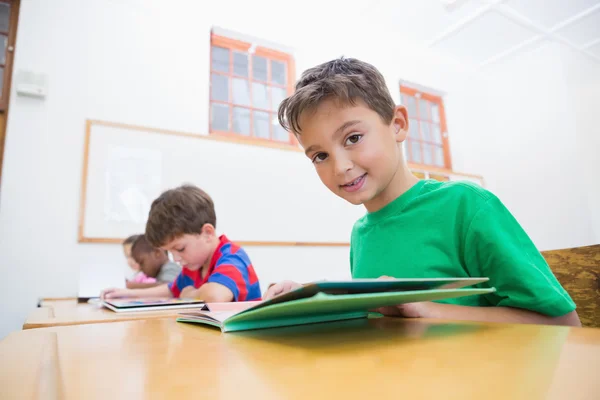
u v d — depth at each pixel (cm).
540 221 353
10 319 185
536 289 55
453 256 68
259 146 266
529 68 373
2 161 205
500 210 64
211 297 100
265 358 26
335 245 279
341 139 60
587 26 319
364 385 18
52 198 203
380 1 290
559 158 347
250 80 294
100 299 118
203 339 35
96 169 215
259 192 260
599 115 331
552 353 23
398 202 76
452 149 378
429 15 310
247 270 118
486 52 367
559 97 351
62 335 39
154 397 17
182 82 254
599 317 75
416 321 44
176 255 125
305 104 60
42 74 212
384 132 63
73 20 230
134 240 200
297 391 18
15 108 204
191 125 251
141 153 229
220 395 17
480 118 397
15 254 191
